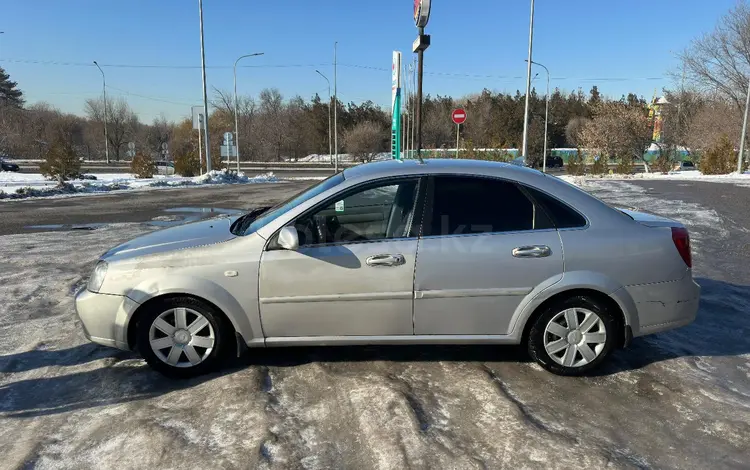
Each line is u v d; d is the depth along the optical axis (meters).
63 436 3.01
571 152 60.34
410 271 3.60
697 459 2.82
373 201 3.74
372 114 70.44
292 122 70.94
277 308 3.65
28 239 9.47
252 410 3.27
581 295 3.71
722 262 7.25
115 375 3.80
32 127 65.94
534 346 3.76
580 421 3.19
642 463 2.78
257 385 3.61
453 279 3.61
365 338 3.71
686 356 4.15
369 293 3.61
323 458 2.79
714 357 4.14
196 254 3.65
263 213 4.36
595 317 3.71
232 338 3.86
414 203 3.70
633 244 3.68
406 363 3.99
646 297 3.72
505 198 3.72
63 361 4.06
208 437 2.98
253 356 4.12
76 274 6.76
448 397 3.46
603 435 3.04
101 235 9.93
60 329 4.75
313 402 3.39
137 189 22.19
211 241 3.76
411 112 41.97
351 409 3.29
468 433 3.03
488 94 67.81
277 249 3.63
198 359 3.74
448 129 59.72
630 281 3.68
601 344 3.73
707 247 8.22
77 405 3.38
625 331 3.75
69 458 2.79
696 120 37.16
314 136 69.81
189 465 2.72
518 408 3.32
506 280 3.62
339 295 3.61
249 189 22.44
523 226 3.69
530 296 3.64
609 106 41.75
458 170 3.77
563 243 3.64
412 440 2.95
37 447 2.89
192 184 25.48
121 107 73.06
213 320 3.70
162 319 3.69
